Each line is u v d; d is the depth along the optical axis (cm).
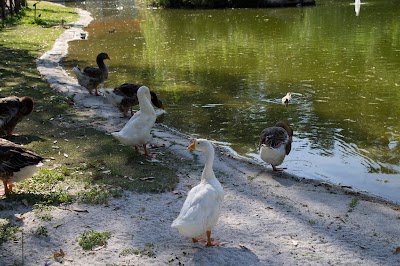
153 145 898
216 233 591
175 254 539
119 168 779
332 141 973
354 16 2761
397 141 967
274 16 2933
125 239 571
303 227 610
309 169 844
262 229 603
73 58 1827
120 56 1872
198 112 1170
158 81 1476
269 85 1402
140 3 4041
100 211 641
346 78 1462
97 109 1126
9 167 642
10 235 572
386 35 2159
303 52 1862
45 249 550
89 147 870
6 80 1378
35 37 2227
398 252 555
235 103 1237
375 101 1227
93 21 2991
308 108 1183
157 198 683
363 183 792
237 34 2333
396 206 693
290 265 524
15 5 2878
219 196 550
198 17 3052
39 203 655
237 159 871
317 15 2884
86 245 552
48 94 1236
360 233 599
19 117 910
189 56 1848
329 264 528
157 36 2347
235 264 522
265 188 739
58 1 4241
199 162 831
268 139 786
